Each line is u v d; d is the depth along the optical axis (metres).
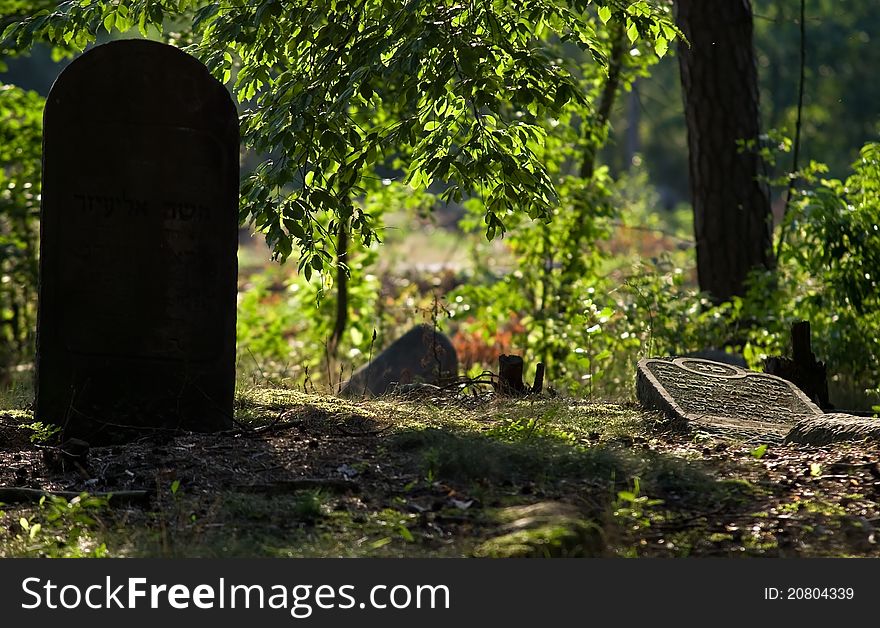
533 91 9.73
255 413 10.44
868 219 14.18
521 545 6.31
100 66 9.36
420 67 9.64
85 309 9.48
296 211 9.84
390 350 13.93
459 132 10.23
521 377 11.95
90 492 7.85
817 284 15.63
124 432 9.52
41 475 8.43
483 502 7.44
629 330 14.84
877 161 14.48
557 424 10.12
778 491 7.83
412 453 8.70
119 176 9.44
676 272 15.53
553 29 10.61
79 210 9.44
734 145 16.34
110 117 9.38
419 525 7.08
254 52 11.23
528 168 10.38
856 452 8.67
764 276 15.14
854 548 6.72
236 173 9.70
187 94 9.48
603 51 11.06
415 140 10.20
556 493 7.67
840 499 7.59
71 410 9.47
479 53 9.48
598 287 16.50
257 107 10.74
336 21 10.27
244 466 8.45
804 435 9.47
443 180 9.82
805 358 12.05
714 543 6.83
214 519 7.22
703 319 14.98
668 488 7.93
